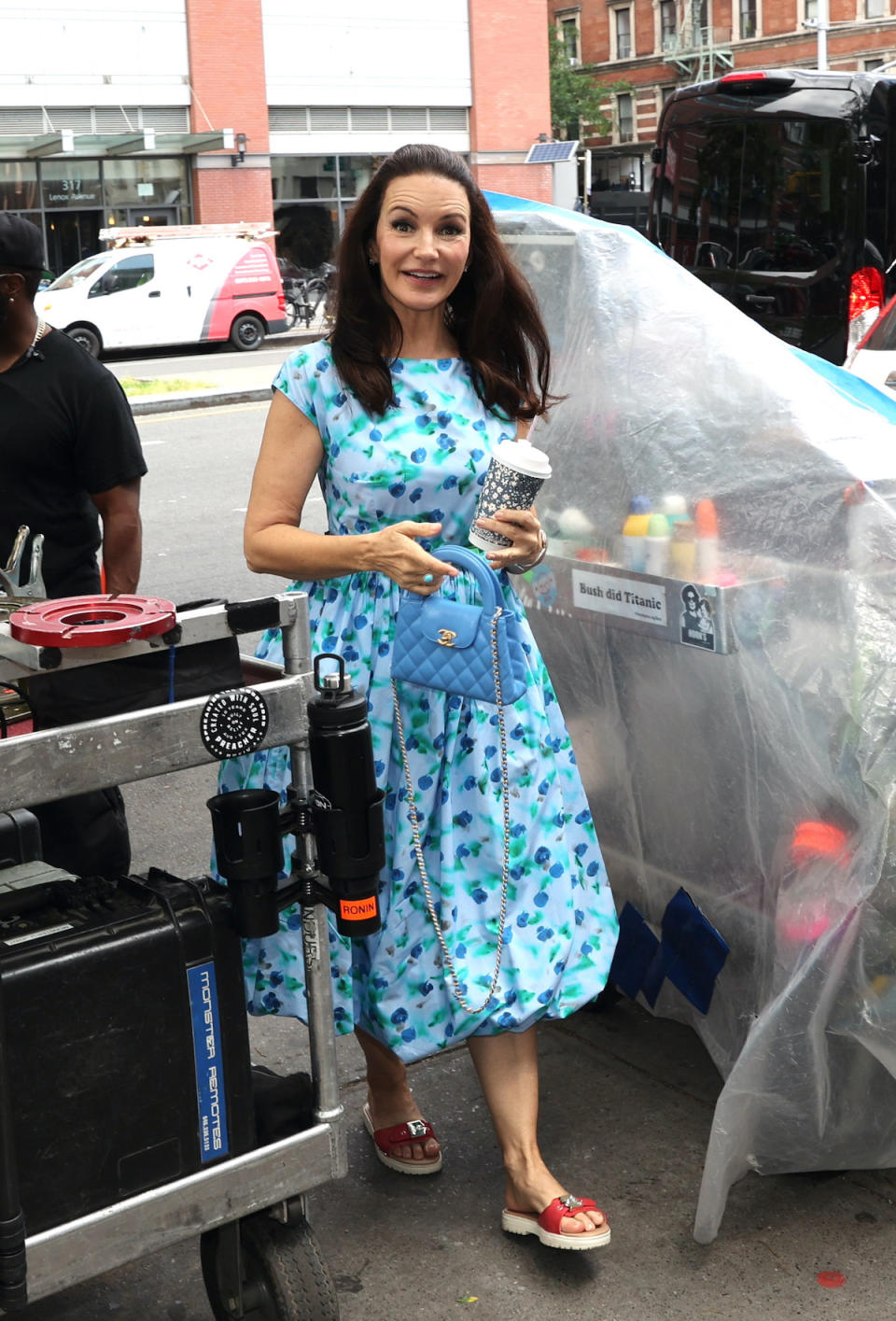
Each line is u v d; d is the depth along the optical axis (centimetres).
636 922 281
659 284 264
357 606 236
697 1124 273
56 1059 181
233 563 785
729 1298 227
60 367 292
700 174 870
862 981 229
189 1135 195
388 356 236
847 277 812
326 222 2875
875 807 224
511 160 3020
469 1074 295
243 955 234
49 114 2555
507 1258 239
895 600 226
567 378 273
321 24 2775
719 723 250
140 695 187
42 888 200
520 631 237
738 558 243
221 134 2623
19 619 183
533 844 238
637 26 4794
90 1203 187
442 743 235
